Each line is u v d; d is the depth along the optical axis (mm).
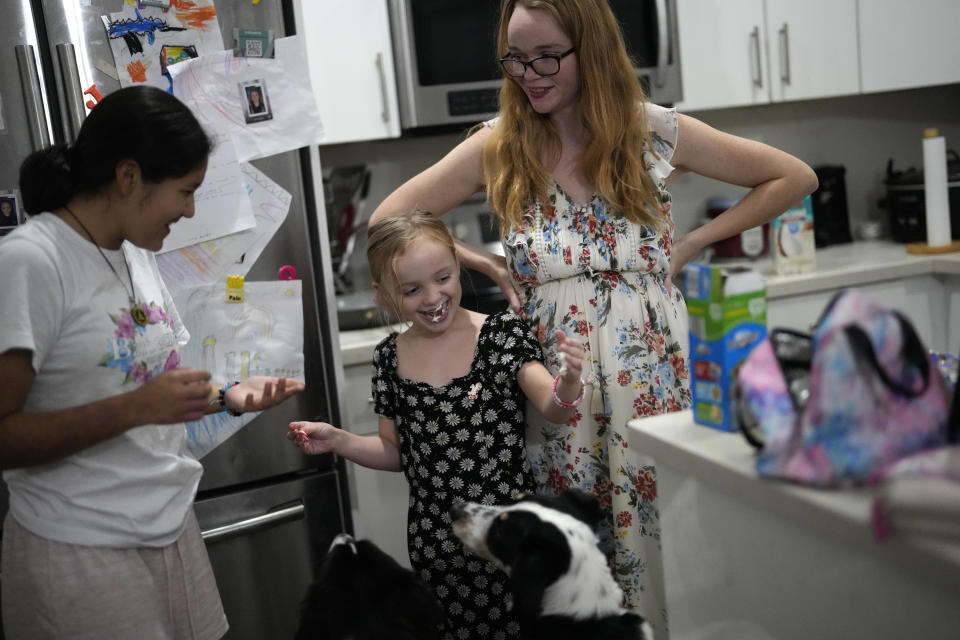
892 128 3219
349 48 2375
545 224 1576
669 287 1638
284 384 1404
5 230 1749
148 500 1270
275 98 1887
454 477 1526
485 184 1698
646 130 1578
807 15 2682
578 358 1365
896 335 834
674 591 1108
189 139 1169
